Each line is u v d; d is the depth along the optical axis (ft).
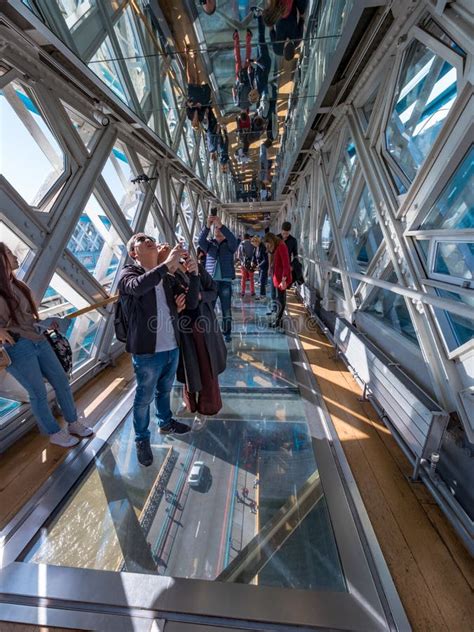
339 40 7.41
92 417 8.33
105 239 13.12
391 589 4.05
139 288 5.02
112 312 11.60
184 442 7.31
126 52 9.04
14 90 7.45
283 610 3.91
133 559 4.79
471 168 5.26
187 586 4.27
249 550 4.92
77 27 6.88
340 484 5.79
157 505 5.76
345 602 3.96
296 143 16.94
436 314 6.00
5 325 5.88
